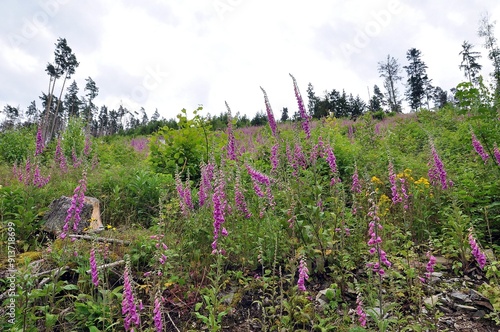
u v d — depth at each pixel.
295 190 5.01
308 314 3.44
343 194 4.70
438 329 3.38
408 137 11.26
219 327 3.09
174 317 3.82
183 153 9.03
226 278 4.34
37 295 3.30
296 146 5.80
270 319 3.50
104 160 12.52
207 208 5.20
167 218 5.44
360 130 12.28
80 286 3.95
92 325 3.38
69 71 43.78
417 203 5.51
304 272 3.38
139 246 4.68
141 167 9.38
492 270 3.61
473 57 54.81
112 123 55.00
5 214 5.50
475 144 5.88
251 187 6.05
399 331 3.28
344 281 4.04
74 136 14.21
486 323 3.49
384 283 4.14
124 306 2.73
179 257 4.53
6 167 10.55
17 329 2.99
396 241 4.70
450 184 5.61
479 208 5.07
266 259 4.32
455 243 4.57
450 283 4.18
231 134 6.23
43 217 5.88
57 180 8.54
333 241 4.29
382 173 7.33
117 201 6.80
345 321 3.41
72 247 4.20
